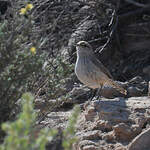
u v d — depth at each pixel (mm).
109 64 19125
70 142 6707
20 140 6113
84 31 18812
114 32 19812
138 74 18500
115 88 14078
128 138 10570
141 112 11242
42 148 6184
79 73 13570
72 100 13836
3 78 9656
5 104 9914
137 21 20656
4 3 18344
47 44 14859
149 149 10086
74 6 18938
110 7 19188
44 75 11352
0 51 9898
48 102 11531
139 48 20047
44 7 17984
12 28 10375
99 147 10375
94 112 11531
